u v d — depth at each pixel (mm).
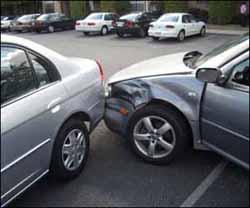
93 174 3920
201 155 4277
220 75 3424
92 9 36406
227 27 26266
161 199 3479
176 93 3811
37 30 27641
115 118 4250
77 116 3852
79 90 3809
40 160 3234
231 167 4020
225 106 3438
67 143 3662
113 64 11664
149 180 3793
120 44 18156
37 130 3156
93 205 3410
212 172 3928
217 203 3412
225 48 3855
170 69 4023
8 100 2982
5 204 2898
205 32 21984
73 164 3770
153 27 19203
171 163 4117
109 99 4352
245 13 26109
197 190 3611
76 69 3922
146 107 4023
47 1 39531
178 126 3895
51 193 3592
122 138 4812
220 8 27703
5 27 30422
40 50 3521
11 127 2867
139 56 13570
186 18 19609
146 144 4141
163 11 30562
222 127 3506
